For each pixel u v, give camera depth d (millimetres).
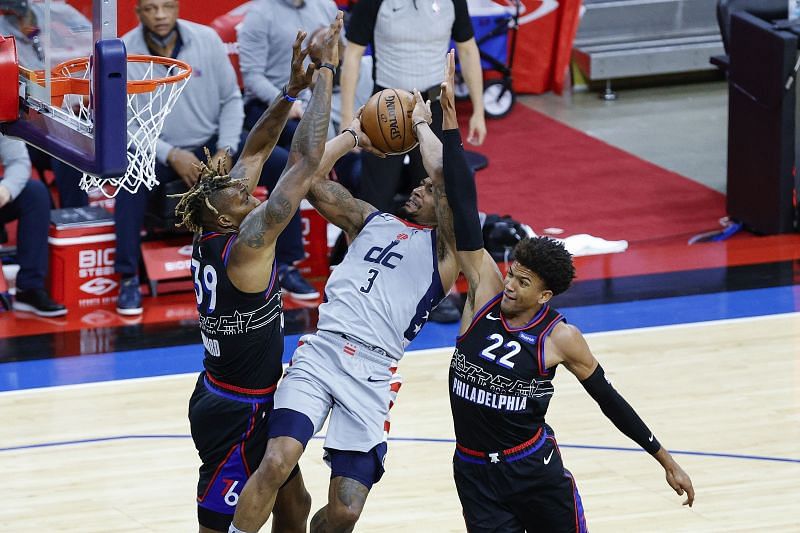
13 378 19781
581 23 35969
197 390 13094
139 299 22344
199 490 13188
